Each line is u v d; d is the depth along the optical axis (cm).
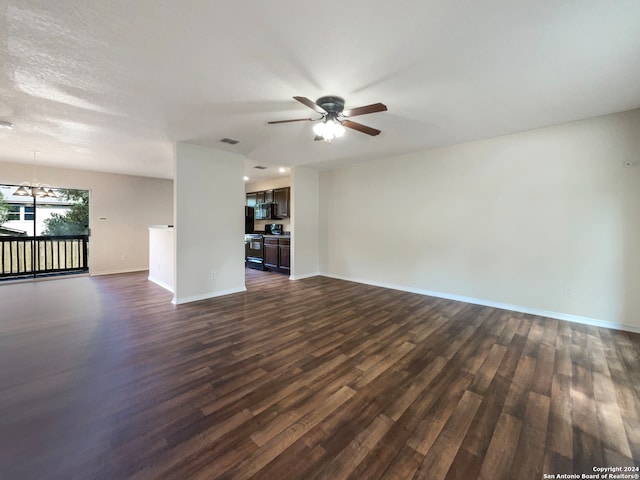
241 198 482
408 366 238
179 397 194
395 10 156
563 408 184
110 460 142
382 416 177
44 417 173
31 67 211
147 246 693
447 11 157
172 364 239
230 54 197
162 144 413
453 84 240
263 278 608
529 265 372
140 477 133
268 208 754
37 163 537
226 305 408
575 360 247
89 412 178
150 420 172
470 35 178
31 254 606
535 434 162
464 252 427
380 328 321
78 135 367
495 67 215
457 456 147
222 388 205
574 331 312
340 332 309
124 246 659
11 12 154
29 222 622
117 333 304
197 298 434
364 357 253
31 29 169
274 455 147
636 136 301
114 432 162
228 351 263
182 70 216
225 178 460
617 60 205
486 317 358
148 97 261
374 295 466
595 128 322
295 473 136
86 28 169
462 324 334
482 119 322
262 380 216
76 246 666
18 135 367
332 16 161
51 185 564
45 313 369
